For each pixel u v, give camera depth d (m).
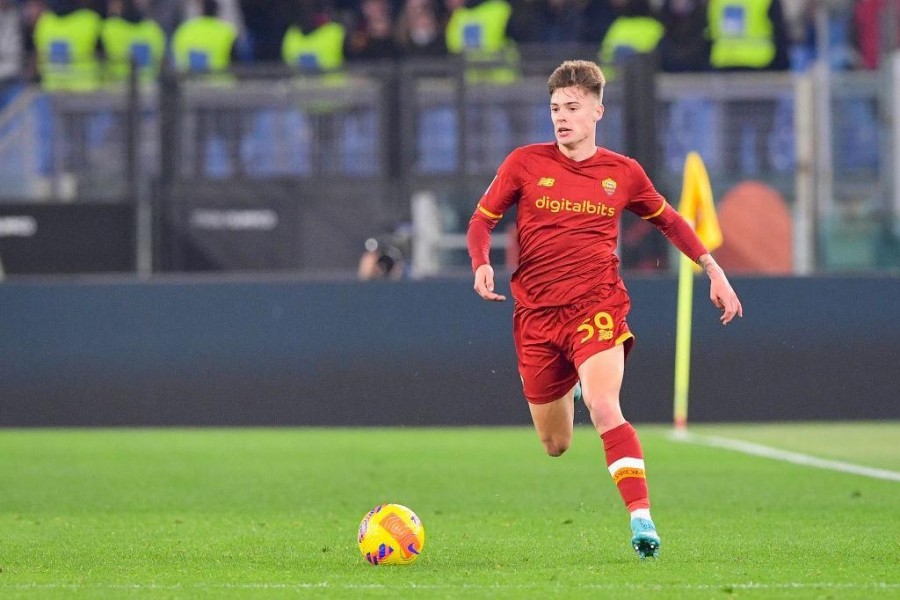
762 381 54.25
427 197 62.53
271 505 31.98
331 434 52.09
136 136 63.56
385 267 59.72
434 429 53.94
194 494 34.28
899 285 54.31
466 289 54.38
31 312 55.03
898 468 39.59
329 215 63.16
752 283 54.22
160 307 54.94
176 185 63.66
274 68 62.62
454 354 54.28
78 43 76.88
